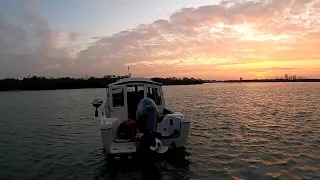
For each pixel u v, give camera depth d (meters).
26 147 12.62
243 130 15.56
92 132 16.12
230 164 9.56
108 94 11.95
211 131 15.37
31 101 43.34
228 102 35.12
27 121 21.03
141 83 11.89
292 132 14.72
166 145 9.76
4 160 10.60
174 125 10.18
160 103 12.55
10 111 28.56
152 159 9.91
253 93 59.44
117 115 11.57
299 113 22.72
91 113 25.70
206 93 61.75
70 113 25.94
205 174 8.69
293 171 8.78
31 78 103.50
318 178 8.19
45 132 16.36
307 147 11.58
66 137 14.77
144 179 8.41
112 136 9.09
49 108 31.31
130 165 9.58
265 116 21.28
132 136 9.33
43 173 9.12
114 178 8.52
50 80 104.88
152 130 8.97
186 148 11.66
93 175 8.83
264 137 13.64
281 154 10.62
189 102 35.69
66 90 94.56
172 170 9.06
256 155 10.57
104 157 10.76
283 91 68.31
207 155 10.64
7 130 17.17
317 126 16.42
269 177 8.31
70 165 9.87
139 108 9.51
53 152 11.66
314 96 45.75
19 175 8.97
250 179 8.20
